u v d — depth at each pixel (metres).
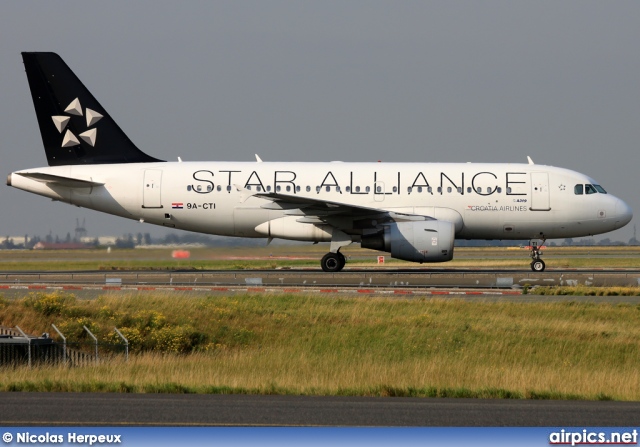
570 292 131.75
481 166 172.75
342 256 167.50
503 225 171.25
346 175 169.38
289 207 159.38
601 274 162.00
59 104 172.25
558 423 54.25
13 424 51.88
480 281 149.25
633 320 109.94
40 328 106.81
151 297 119.56
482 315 112.38
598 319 110.25
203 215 169.50
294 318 111.25
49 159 173.25
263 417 54.31
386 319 109.75
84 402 58.97
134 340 101.69
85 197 170.75
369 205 168.12
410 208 168.38
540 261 176.75
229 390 65.25
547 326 105.69
